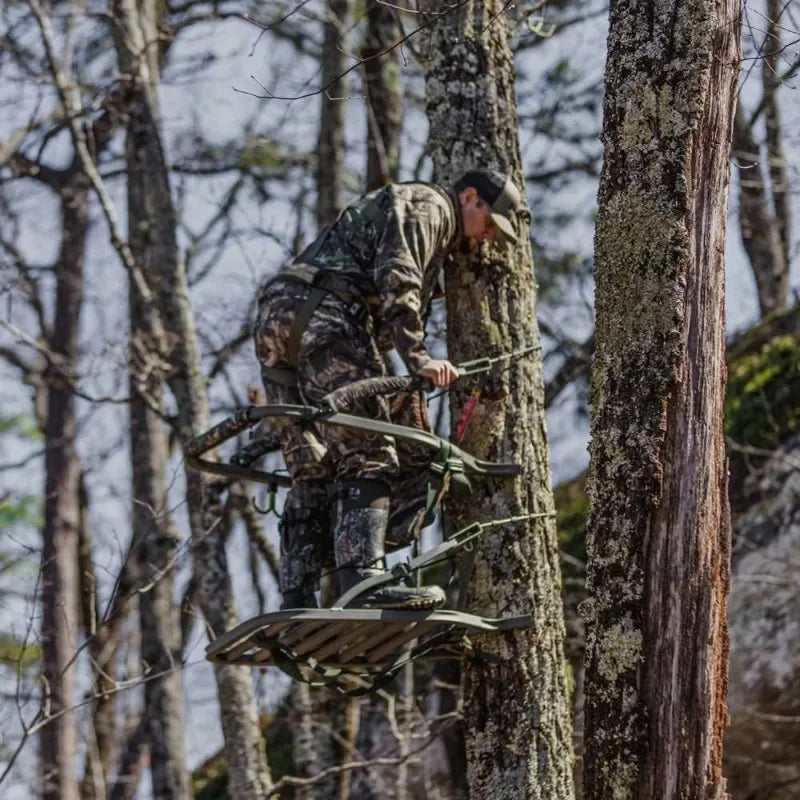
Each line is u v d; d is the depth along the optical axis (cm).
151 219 2019
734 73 910
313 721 1912
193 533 1823
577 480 2495
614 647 863
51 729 2430
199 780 2522
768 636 1916
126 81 2083
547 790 1039
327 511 1062
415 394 1043
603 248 906
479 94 1135
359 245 1008
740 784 1823
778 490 2075
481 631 1039
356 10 2330
